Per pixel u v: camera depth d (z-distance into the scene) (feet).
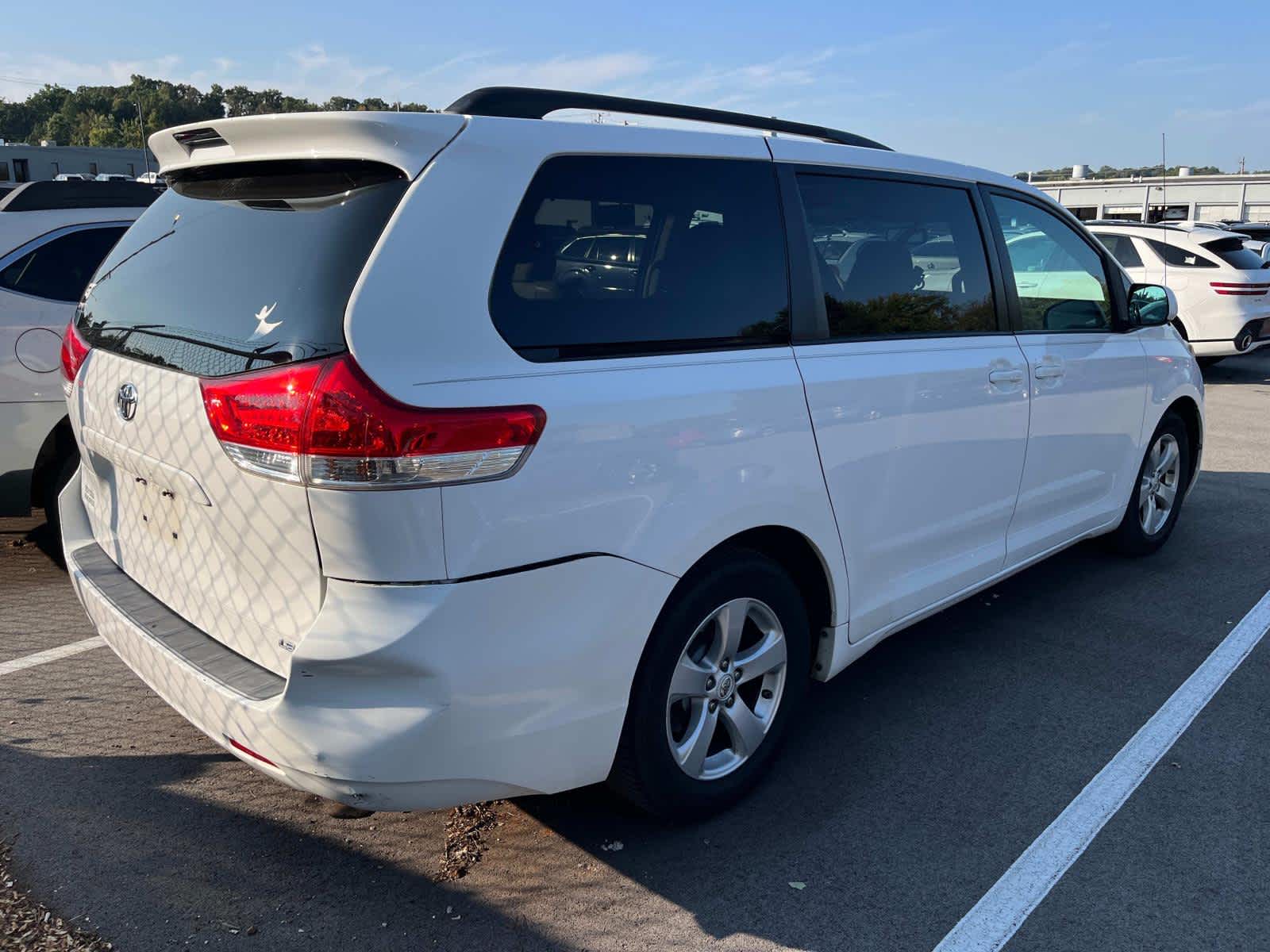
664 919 8.26
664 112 9.38
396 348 6.89
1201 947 7.95
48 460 15.55
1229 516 20.22
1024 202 13.25
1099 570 16.93
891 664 13.30
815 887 8.68
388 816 9.70
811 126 10.88
